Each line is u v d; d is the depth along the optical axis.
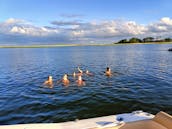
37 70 23.48
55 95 11.45
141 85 13.80
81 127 4.46
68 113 8.51
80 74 19.20
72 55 51.81
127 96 10.91
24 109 9.07
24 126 4.48
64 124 4.64
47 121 7.71
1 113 8.59
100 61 33.56
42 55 54.03
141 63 29.42
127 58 39.09
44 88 13.34
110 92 11.87
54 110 8.91
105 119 4.95
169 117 4.30
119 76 17.81
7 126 4.46
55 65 28.62
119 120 4.86
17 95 11.63
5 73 21.44
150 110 8.73
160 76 17.67
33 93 12.05
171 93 11.45
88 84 14.30
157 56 42.62
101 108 9.09
